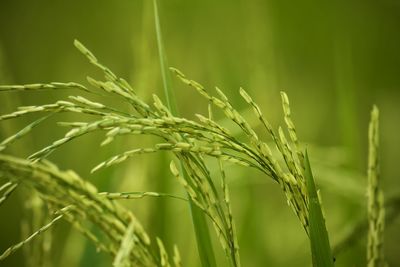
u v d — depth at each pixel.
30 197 0.70
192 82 0.52
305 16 1.76
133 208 0.95
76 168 1.58
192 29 1.68
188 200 0.59
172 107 0.61
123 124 0.50
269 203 1.46
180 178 0.54
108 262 0.88
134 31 1.70
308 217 0.55
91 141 1.52
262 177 1.13
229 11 1.67
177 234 1.10
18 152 0.86
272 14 1.70
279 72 1.67
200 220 0.60
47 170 0.48
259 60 1.18
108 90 0.52
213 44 1.64
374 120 0.56
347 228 0.83
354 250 0.90
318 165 1.00
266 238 1.20
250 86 1.18
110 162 0.50
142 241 0.51
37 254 0.68
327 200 1.36
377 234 0.56
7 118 0.50
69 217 0.52
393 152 1.69
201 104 1.43
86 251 0.86
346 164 1.01
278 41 1.74
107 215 0.50
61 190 0.49
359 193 0.98
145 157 0.96
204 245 0.59
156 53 0.94
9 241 1.56
